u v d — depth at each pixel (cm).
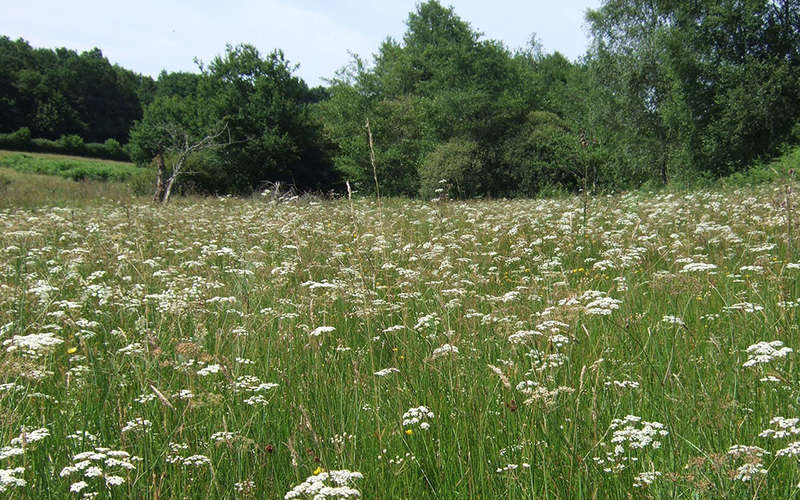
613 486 269
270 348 438
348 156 4338
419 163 4034
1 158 5478
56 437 310
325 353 425
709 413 307
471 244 937
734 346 370
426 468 293
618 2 3644
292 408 336
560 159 3300
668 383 348
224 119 4059
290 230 962
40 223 1157
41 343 324
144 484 271
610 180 3322
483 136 4034
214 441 304
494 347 426
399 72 5769
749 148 3038
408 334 458
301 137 4388
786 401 320
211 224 1297
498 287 681
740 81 3006
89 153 8181
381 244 812
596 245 906
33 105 9012
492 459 293
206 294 544
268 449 296
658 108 3491
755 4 2978
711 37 3127
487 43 4369
